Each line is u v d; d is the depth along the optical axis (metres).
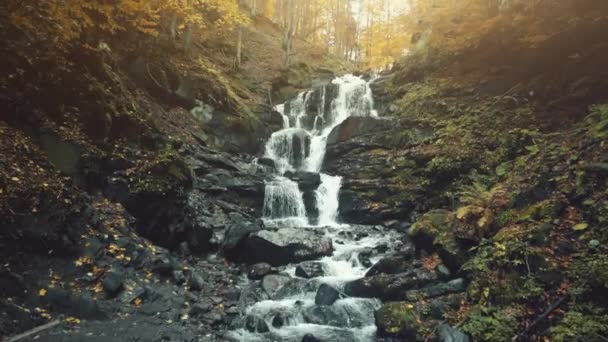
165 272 6.80
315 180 12.40
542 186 7.36
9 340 4.37
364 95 17.39
